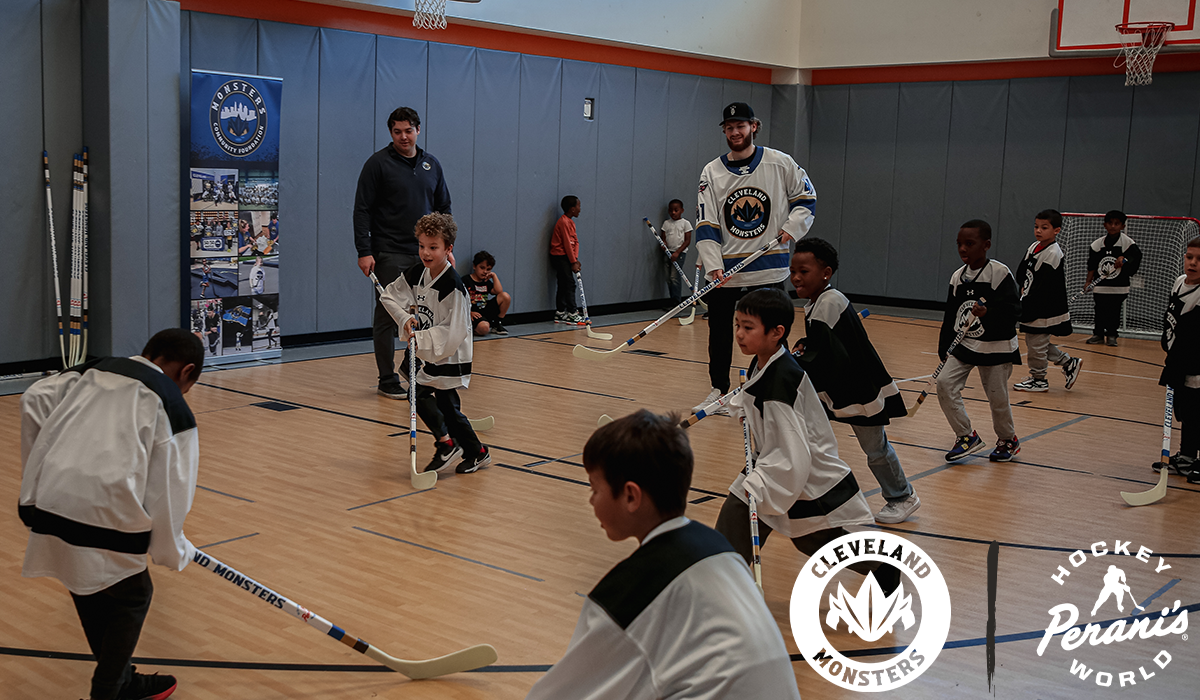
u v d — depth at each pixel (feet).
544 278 37.86
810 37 45.65
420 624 11.10
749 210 21.79
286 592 11.91
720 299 22.26
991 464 19.25
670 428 5.41
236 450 18.37
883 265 46.55
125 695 8.95
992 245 43.62
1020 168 42.63
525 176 36.52
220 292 26.84
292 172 29.73
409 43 32.32
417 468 17.54
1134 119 39.88
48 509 7.94
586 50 38.11
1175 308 17.87
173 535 8.21
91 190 24.67
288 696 9.33
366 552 13.41
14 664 9.84
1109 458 19.92
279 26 29.01
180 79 26.27
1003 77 42.52
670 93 41.86
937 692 9.76
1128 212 40.37
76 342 24.75
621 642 5.10
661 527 5.34
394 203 23.66
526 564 13.15
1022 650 10.79
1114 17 37.73
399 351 29.76
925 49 43.04
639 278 41.91
